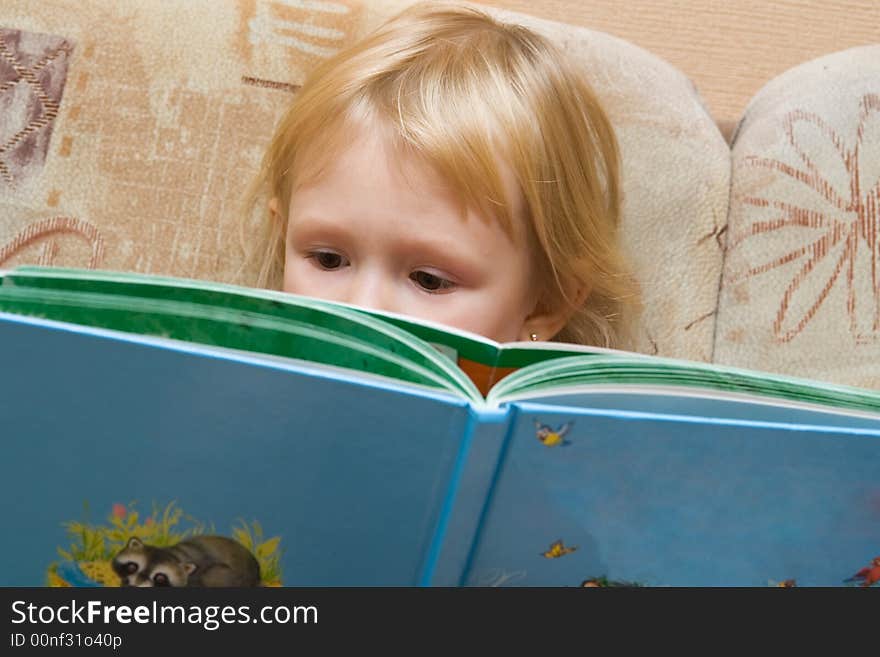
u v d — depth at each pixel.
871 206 0.90
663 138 0.94
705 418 0.45
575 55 0.96
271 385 0.42
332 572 0.50
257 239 0.91
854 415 0.51
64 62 0.90
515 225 0.79
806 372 0.90
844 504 0.51
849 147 0.91
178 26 0.91
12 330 0.42
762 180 0.92
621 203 0.93
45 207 0.89
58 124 0.90
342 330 0.47
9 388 0.44
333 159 0.77
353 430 0.44
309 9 0.93
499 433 0.43
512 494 0.46
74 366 0.43
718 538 0.52
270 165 0.89
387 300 0.76
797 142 0.92
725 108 1.17
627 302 0.93
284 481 0.46
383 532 0.48
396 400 0.42
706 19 1.15
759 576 0.55
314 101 0.82
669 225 0.93
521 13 1.04
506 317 0.81
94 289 0.47
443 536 0.47
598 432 0.44
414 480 0.45
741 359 0.92
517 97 0.82
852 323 0.89
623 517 0.49
